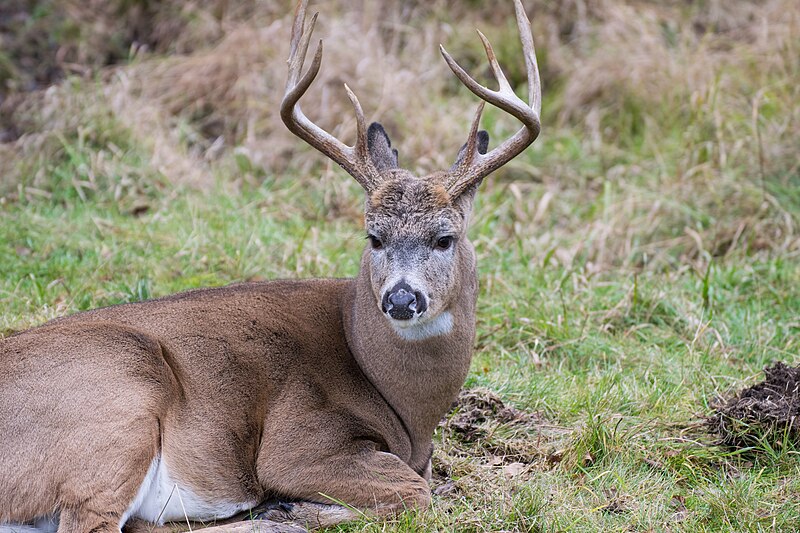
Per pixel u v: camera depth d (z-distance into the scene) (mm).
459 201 8789
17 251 13547
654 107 17438
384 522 8219
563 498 8594
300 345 8883
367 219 8703
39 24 20000
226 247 13750
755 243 14602
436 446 9781
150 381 8180
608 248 14453
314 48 17781
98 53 19438
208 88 17953
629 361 11570
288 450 8516
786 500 8492
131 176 15867
